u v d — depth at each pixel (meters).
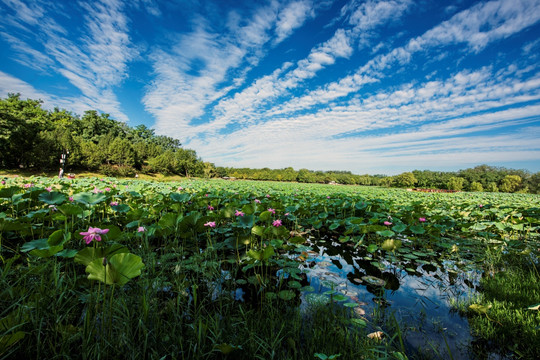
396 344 2.32
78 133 62.97
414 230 5.53
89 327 2.01
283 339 2.34
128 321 2.17
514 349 2.22
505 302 2.96
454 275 4.15
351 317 2.74
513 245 5.00
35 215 4.04
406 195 21.23
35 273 2.62
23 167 33.91
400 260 4.90
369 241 6.11
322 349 2.14
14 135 31.20
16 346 1.86
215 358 2.03
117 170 43.69
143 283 2.75
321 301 3.04
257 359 2.06
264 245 4.84
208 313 2.58
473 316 2.83
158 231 4.11
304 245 5.73
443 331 2.55
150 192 9.61
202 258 4.06
